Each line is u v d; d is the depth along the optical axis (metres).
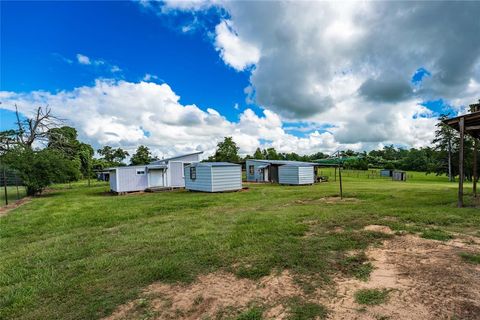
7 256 5.16
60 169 19.61
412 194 12.62
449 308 2.64
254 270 3.88
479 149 30.59
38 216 9.87
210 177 17.39
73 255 5.02
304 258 4.25
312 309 2.79
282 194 14.58
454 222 6.18
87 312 2.97
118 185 19.33
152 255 4.78
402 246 4.63
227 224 7.12
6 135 27.34
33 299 3.33
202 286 3.49
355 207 8.87
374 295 2.99
